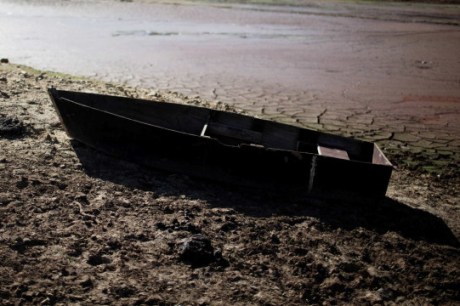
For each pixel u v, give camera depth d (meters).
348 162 5.65
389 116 10.53
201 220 5.05
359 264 4.64
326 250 4.80
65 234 4.48
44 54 14.71
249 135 6.99
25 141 6.66
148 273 4.10
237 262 4.41
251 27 26.08
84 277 3.92
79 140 6.59
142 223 4.88
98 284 3.87
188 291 3.93
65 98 6.71
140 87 11.43
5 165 5.73
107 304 3.66
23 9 26.98
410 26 31.30
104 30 21.00
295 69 15.25
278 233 5.01
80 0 35.00
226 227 4.98
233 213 5.33
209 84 12.29
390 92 12.88
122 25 23.12
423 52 20.69
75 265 4.07
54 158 6.18
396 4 54.44
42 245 4.27
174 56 15.88
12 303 3.52
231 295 3.95
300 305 3.96
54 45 16.38
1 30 18.81
